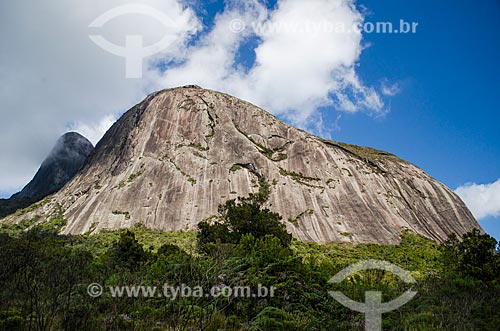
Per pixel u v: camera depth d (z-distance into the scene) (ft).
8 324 41.57
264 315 49.96
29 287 45.55
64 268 51.52
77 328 43.60
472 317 52.11
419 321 50.88
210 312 50.96
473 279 69.67
